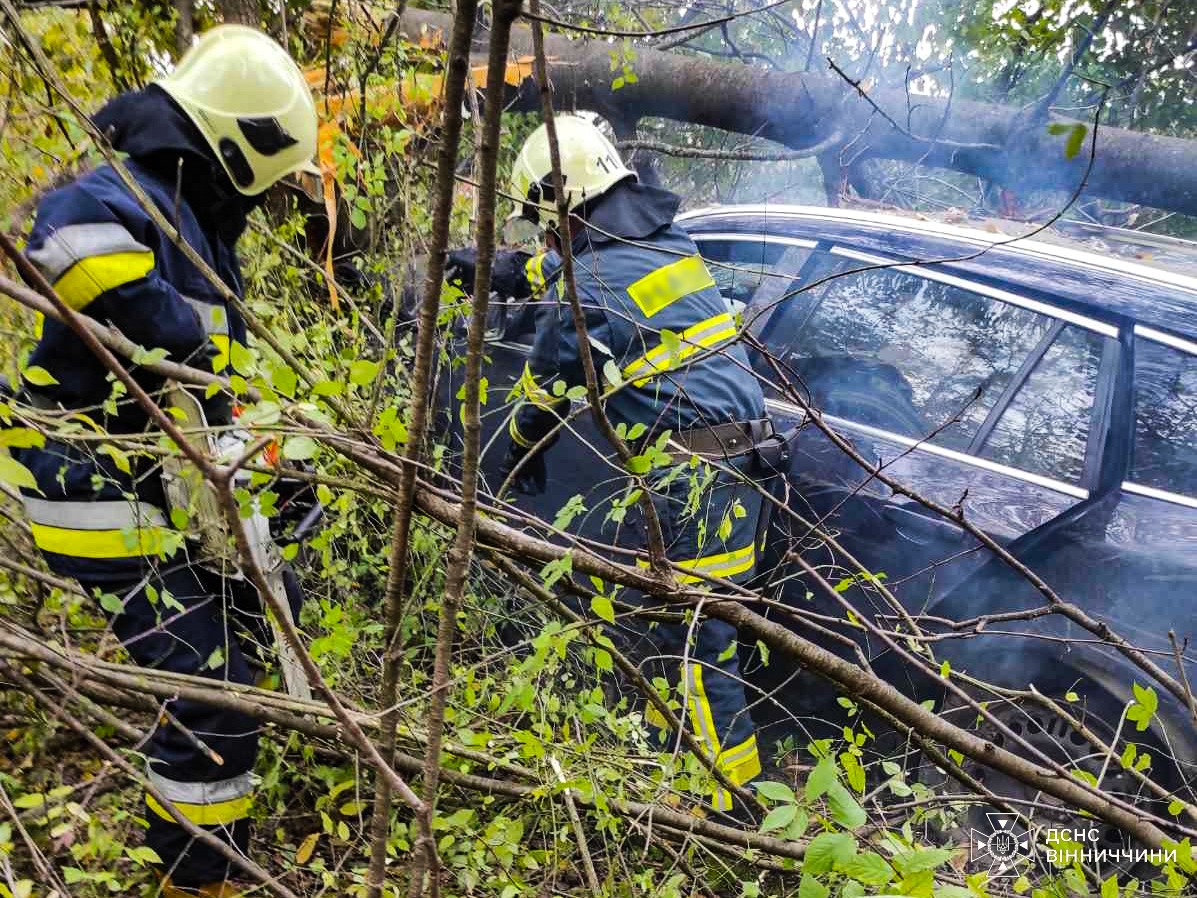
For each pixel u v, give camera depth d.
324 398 1.88
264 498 1.79
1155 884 2.01
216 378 1.65
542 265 2.78
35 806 1.81
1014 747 2.79
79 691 2.13
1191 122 5.87
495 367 3.54
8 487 2.06
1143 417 2.75
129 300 1.77
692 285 2.81
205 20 3.62
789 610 2.02
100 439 1.65
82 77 3.19
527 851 2.20
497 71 1.26
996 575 2.84
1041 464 2.90
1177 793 2.52
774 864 2.31
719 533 2.26
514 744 2.39
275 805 2.38
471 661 2.89
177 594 2.01
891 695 2.00
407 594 2.89
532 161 2.82
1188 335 2.75
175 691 1.88
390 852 2.12
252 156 2.02
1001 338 3.08
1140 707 1.85
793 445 3.26
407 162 3.22
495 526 1.87
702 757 2.08
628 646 3.04
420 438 1.54
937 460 3.07
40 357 1.89
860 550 3.08
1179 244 3.50
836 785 1.39
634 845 2.46
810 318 3.51
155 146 1.92
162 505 1.99
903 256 3.31
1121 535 2.70
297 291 3.16
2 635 1.80
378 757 1.39
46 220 1.79
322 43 3.61
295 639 1.30
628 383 1.89
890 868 1.34
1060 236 3.50
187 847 1.85
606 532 3.21
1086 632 2.71
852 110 4.88
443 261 1.42
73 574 1.98
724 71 5.04
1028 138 4.68
